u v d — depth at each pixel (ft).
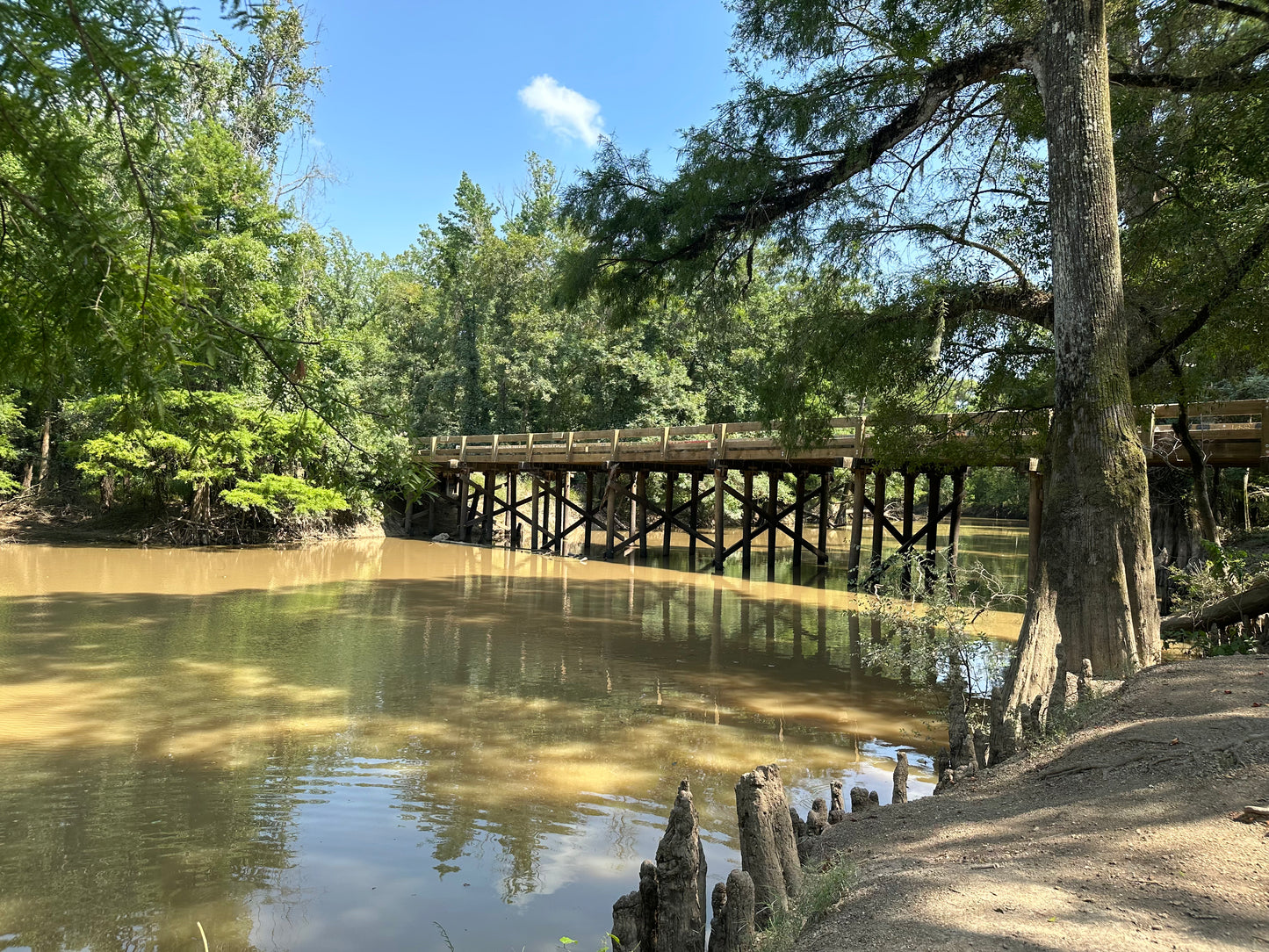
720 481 63.10
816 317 32.76
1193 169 28.50
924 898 8.60
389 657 33.17
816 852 11.85
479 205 136.36
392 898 13.67
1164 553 47.98
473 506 94.43
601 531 104.68
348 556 73.46
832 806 13.97
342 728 23.63
